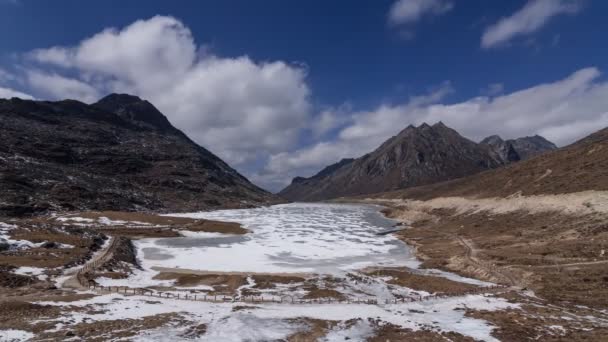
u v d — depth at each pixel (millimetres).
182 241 84562
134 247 75500
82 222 96750
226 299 41156
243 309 36875
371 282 49719
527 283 45938
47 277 46094
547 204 78812
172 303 38875
